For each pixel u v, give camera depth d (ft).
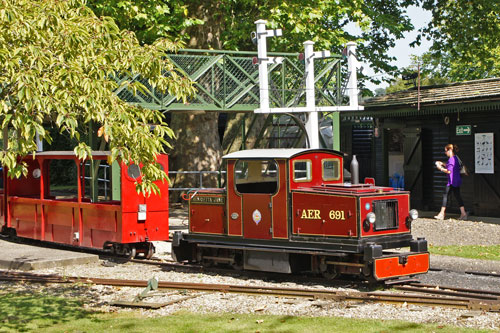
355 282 37.73
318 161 40.42
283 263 38.99
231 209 41.37
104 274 42.68
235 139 86.94
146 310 32.50
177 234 44.04
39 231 53.98
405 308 31.24
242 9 79.10
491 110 66.18
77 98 27.27
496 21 92.48
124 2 63.98
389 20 83.87
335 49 81.87
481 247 50.62
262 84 57.62
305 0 72.64
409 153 76.02
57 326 29.45
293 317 29.89
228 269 43.11
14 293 36.96
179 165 83.66
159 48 30.86
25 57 27.89
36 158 54.54
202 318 30.30
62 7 29.63
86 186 63.26
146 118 30.19
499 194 66.44
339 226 37.09
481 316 29.14
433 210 74.13
